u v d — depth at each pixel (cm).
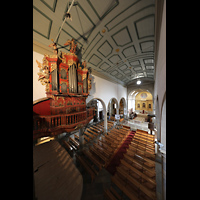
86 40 530
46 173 354
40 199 264
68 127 476
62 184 328
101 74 953
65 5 342
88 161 545
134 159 476
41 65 455
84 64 630
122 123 1294
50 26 409
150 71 967
